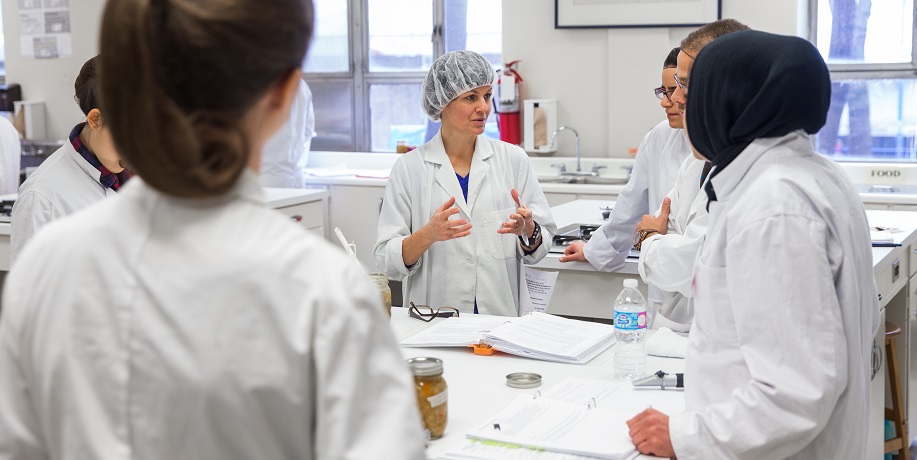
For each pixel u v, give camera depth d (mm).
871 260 1503
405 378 829
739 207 1363
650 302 2717
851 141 5277
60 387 793
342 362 784
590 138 5527
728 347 1399
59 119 6734
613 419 1551
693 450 1351
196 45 755
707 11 5117
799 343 1289
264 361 776
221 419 775
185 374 770
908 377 3379
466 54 2588
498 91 5691
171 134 758
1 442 815
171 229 813
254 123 829
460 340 2082
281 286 791
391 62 6277
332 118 6492
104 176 2234
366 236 5695
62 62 6633
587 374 1876
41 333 803
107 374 785
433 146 2719
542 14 5508
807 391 1278
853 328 1368
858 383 1395
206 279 789
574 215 3684
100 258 807
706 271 1424
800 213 1315
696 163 2318
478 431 1502
